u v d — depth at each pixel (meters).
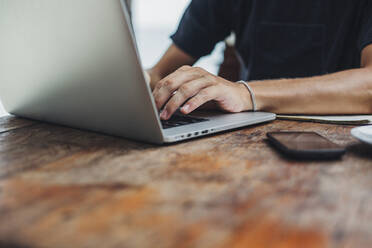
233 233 0.25
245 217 0.27
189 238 0.24
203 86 0.71
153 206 0.29
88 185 0.35
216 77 0.77
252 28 1.46
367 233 0.25
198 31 1.54
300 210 0.29
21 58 0.60
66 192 0.33
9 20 0.57
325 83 0.80
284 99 0.78
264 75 1.48
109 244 0.23
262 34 1.45
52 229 0.25
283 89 0.80
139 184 0.35
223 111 0.76
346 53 1.33
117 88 0.48
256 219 0.27
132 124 0.51
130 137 0.54
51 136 0.58
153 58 4.84
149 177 0.37
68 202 0.30
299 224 0.26
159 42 6.19
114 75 0.47
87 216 0.27
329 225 0.26
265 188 0.34
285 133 0.54
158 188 0.34
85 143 0.52
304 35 1.39
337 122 0.69
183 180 0.36
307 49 1.38
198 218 0.27
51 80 0.57
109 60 0.46
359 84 0.79
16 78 0.66
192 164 0.42
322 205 0.30
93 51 0.47
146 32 7.06
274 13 1.42
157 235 0.24
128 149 0.49
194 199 0.31
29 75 0.61
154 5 6.76
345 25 1.30
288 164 0.42
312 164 0.42
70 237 0.24
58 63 0.53
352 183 0.35
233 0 1.51
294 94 0.78
